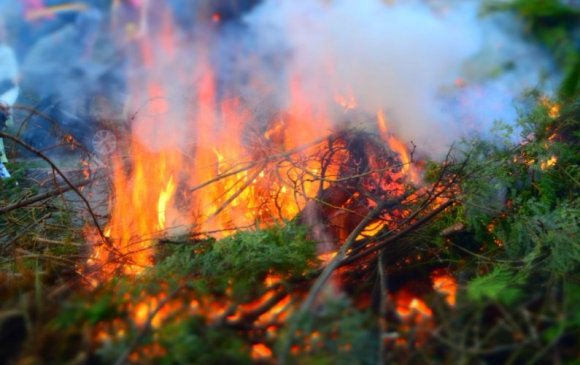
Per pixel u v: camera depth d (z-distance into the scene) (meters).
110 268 1.84
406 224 1.84
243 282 1.47
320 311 1.20
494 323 1.27
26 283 1.53
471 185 1.72
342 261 1.57
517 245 1.62
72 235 2.06
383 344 1.14
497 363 1.20
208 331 1.16
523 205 1.70
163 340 1.12
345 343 1.10
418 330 1.18
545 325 1.23
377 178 2.03
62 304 1.21
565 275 1.42
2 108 1.99
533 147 1.79
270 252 1.60
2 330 1.20
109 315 1.22
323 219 1.98
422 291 1.55
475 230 1.75
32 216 2.15
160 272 1.56
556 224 1.58
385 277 1.52
